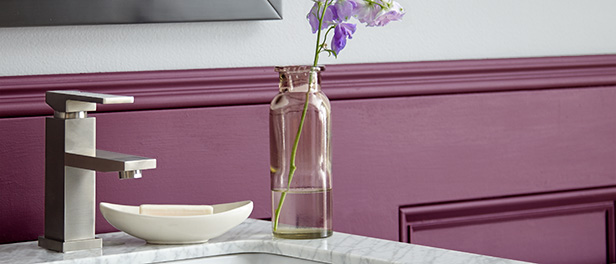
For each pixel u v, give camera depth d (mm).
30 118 1225
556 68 1575
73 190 1100
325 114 1126
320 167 1125
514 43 1563
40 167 1236
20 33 1229
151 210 1170
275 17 1354
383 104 1450
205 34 1337
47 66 1247
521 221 1591
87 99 1041
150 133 1292
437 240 1521
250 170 1366
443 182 1511
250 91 1353
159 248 1102
